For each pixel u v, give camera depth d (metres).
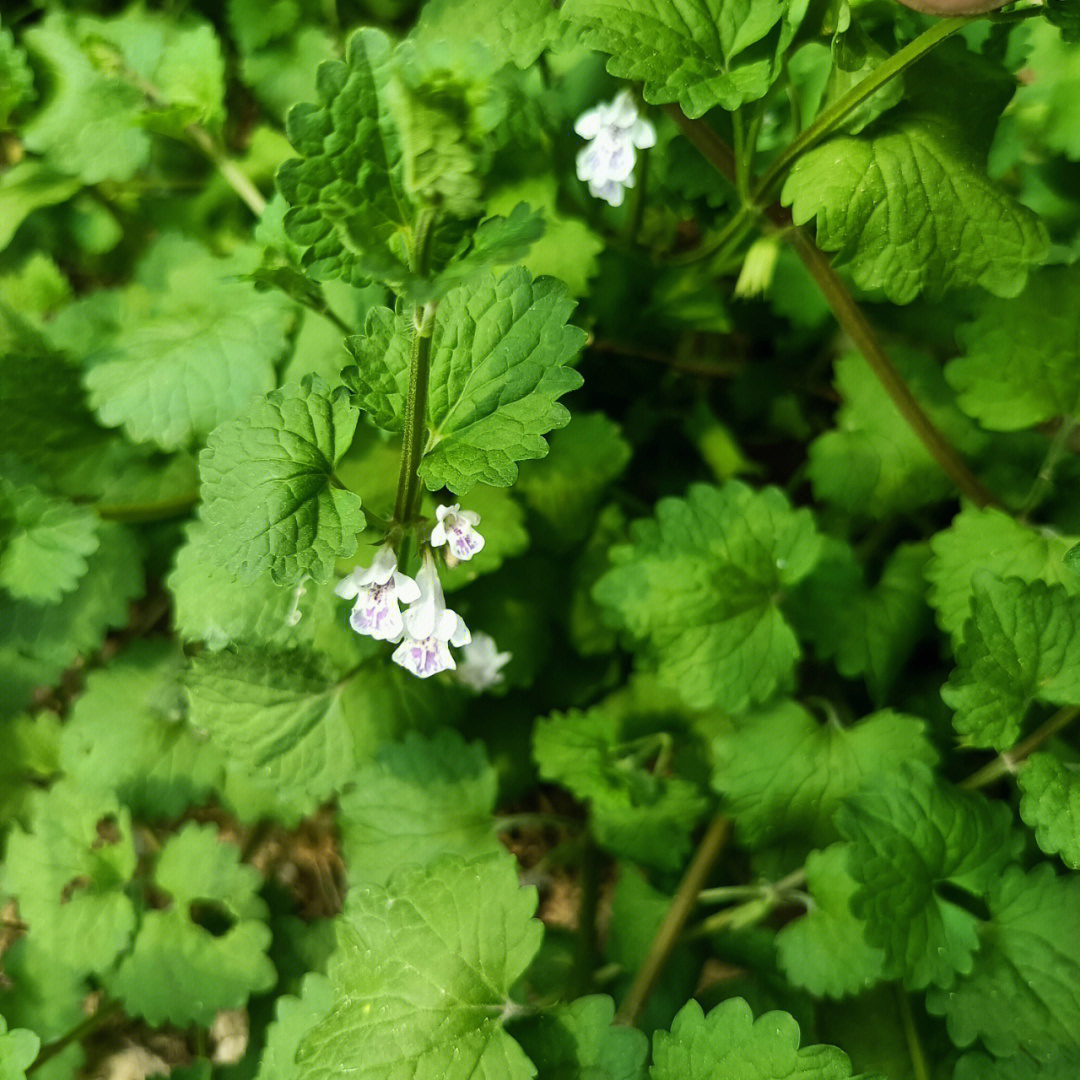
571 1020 0.16
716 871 0.21
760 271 0.17
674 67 0.15
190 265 0.21
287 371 0.20
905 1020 0.18
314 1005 0.17
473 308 0.13
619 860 0.20
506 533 0.20
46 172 0.23
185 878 0.20
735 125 0.16
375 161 0.11
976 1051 0.16
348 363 0.14
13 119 0.22
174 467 0.22
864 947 0.17
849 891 0.17
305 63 0.23
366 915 0.16
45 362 0.21
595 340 0.23
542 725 0.20
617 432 0.22
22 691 0.22
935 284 0.16
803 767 0.18
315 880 0.24
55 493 0.21
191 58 0.21
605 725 0.20
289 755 0.19
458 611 0.21
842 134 0.16
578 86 0.22
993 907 0.17
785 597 0.19
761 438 0.24
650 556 0.19
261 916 0.20
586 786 0.19
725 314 0.22
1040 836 0.16
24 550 0.19
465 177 0.10
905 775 0.17
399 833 0.19
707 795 0.20
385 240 0.11
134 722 0.21
